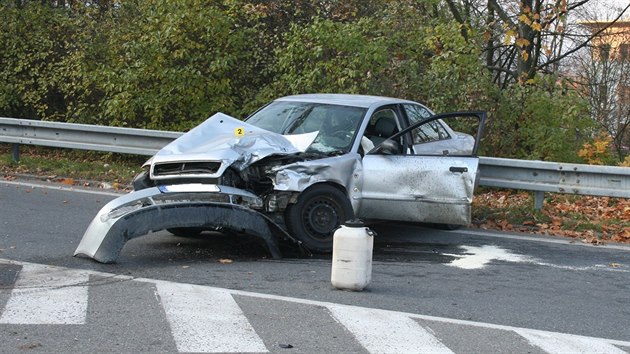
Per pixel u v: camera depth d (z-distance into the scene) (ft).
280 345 17.83
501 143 47.83
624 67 87.61
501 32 60.34
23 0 56.59
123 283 22.59
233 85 52.24
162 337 18.10
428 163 29.94
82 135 45.37
